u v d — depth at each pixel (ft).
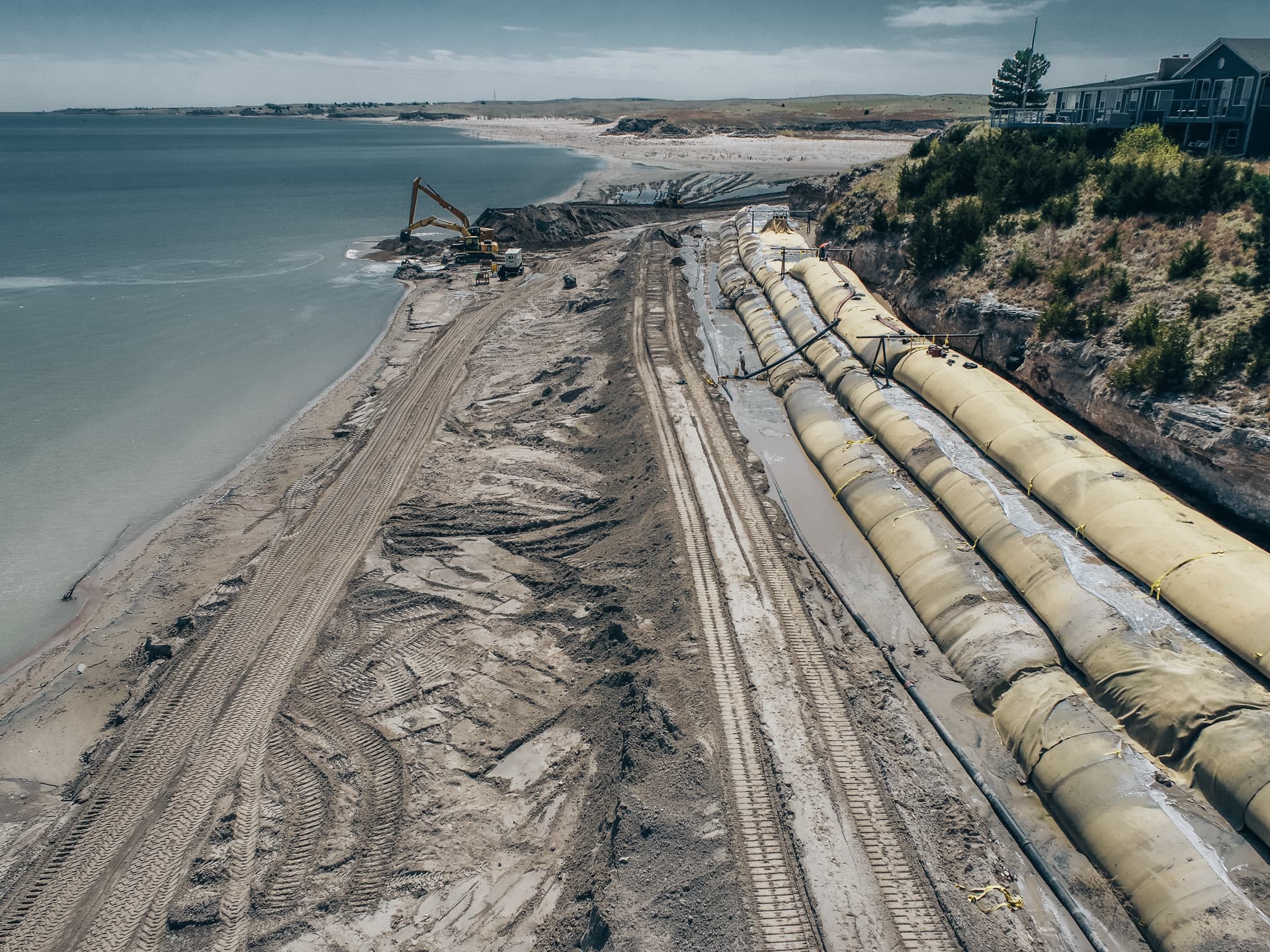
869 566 77.61
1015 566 68.08
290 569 81.97
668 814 50.01
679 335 138.72
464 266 217.97
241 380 138.72
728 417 108.78
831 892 45.03
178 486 103.19
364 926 48.01
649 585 73.51
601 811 53.06
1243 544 60.54
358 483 99.35
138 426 120.06
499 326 160.25
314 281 208.85
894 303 133.59
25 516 95.45
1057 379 91.20
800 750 54.24
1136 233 99.35
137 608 79.61
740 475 91.86
